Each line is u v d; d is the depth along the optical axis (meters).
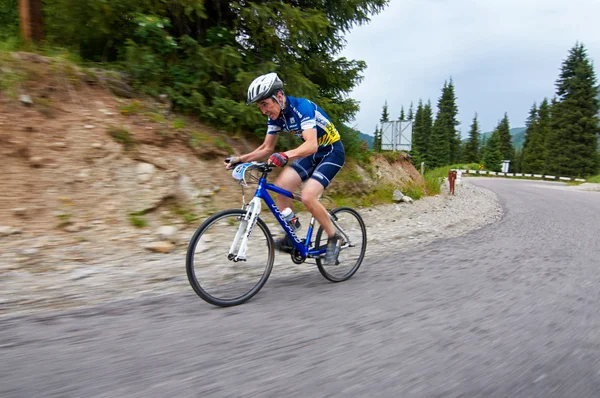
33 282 3.30
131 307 2.97
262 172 3.38
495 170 64.12
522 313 3.03
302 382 1.96
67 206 4.52
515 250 5.30
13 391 1.81
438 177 15.55
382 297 3.35
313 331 2.60
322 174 3.60
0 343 2.31
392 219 7.51
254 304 3.14
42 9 6.50
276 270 4.20
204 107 6.63
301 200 3.55
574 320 2.92
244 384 1.92
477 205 10.91
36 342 2.33
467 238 6.14
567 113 43.47
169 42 6.25
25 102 5.08
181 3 6.02
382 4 7.62
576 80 42.97
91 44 6.86
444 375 2.08
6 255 3.65
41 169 4.69
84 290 3.26
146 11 6.27
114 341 2.37
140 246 4.40
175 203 5.40
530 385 2.01
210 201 5.77
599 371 2.17
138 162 5.43
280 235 3.86
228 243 3.22
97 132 5.35
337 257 3.77
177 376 1.98
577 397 1.92
